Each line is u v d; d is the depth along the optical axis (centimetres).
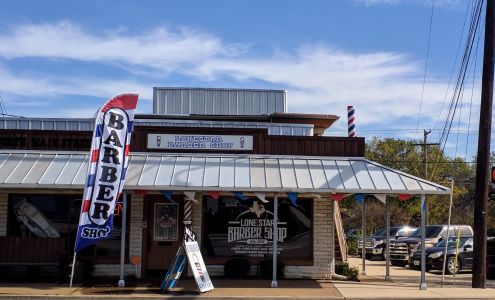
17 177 1455
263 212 1686
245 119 2138
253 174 1510
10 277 1578
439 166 5828
